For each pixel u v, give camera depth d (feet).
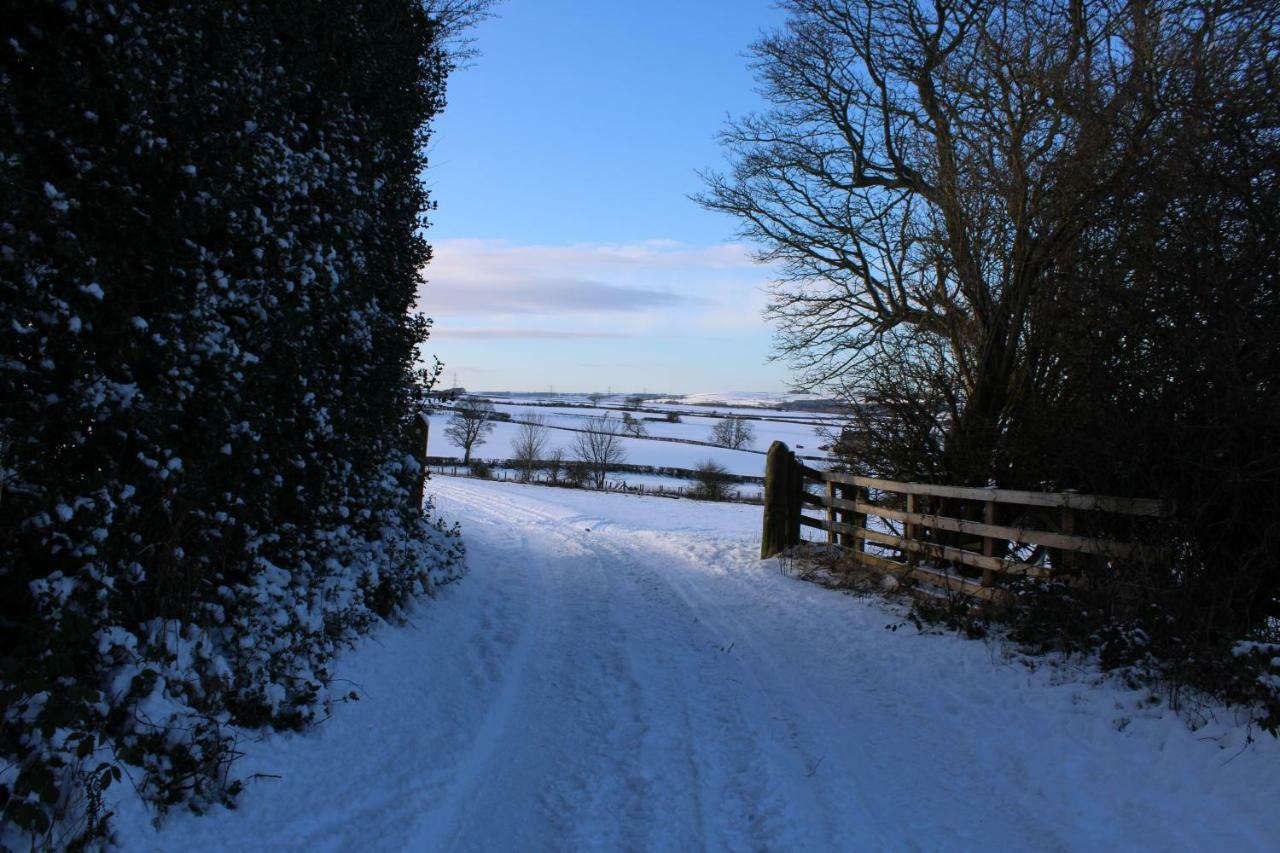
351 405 21.24
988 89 32.09
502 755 16.94
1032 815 14.17
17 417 10.84
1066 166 28.14
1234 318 18.21
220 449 14.46
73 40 11.55
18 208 10.24
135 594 12.92
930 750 17.35
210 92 13.65
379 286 23.49
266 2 16.51
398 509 26.22
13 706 10.14
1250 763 14.21
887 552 40.52
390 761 15.39
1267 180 18.79
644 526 65.72
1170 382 19.88
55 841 9.68
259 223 15.39
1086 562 22.53
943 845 13.28
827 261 47.16
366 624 20.79
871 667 23.43
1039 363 30.42
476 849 13.03
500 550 45.16
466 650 23.62
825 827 13.94
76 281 11.20
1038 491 26.27
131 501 12.50
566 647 25.57
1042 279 28.81
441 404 30.27
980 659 22.40
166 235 12.84
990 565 26.78
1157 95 23.75
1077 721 17.48
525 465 137.18
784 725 19.02
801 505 43.55
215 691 13.53
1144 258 21.01
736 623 29.45
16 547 11.13
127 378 12.39
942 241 35.32
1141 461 20.34
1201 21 23.91
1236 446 18.52
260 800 12.70
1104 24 28.17
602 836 13.60
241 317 15.25
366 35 21.49
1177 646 18.48
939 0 37.76
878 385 36.83
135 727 11.73
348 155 21.27
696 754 17.17
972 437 31.81
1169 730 16.15
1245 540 18.89
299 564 18.67
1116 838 13.05
